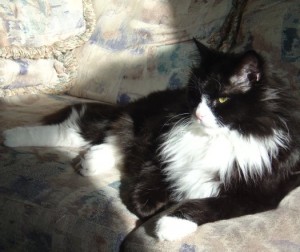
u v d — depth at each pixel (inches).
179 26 71.3
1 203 50.8
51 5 80.7
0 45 76.1
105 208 48.8
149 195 50.9
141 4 75.5
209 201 46.6
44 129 63.6
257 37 62.6
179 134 53.0
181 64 69.6
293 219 42.7
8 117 70.7
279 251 38.9
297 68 58.2
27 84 79.6
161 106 63.6
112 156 61.2
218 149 49.2
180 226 42.2
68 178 54.3
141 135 61.6
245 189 47.3
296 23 59.1
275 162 48.1
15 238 51.0
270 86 47.8
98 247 45.6
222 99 47.2
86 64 80.3
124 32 76.4
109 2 80.1
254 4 64.9
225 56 50.0
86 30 81.3
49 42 80.7
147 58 73.0
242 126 47.5
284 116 48.6
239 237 40.1
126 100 75.1
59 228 47.4
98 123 66.8
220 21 68.1
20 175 53.6
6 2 76.7
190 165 51.6
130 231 46.0
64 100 79.7
